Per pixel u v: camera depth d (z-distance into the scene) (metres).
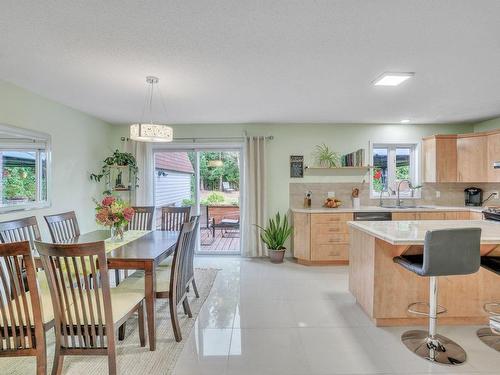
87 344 1.82
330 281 3.81
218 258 4.96
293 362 2.10
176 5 1.68
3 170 2.85
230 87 3.11
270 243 4.73
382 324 2.61
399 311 2.56
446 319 2.61
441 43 2.14
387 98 3.53
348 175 5.09
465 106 3.90
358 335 2.46
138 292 2.31
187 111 4.14
